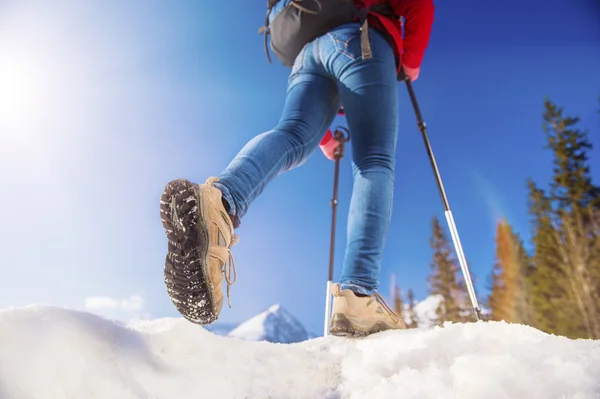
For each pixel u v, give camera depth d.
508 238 34.16
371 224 1.61
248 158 1.35
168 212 1.04
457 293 29.88
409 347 1.21
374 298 1.60
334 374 1.17
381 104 1.65
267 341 1.35
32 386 0.71
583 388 0.78
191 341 1.08
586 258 25.28
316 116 1.71
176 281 1.06
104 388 0.81
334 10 1.69
